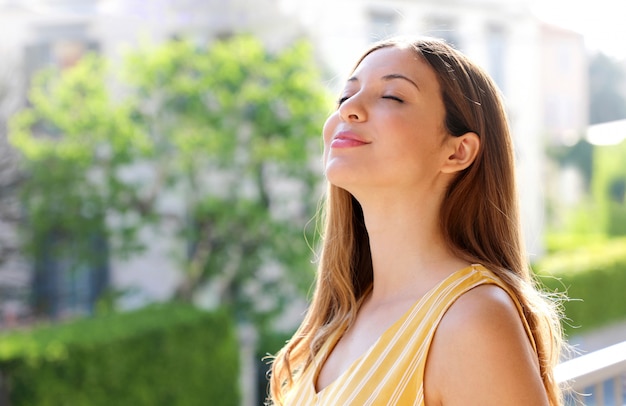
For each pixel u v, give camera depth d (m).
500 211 1.27
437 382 1.11
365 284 1.47
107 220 7.07
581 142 10.27
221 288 6.96
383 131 1.20
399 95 1.21
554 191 9.98
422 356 1.12
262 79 6.91
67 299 7.47
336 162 1.22
